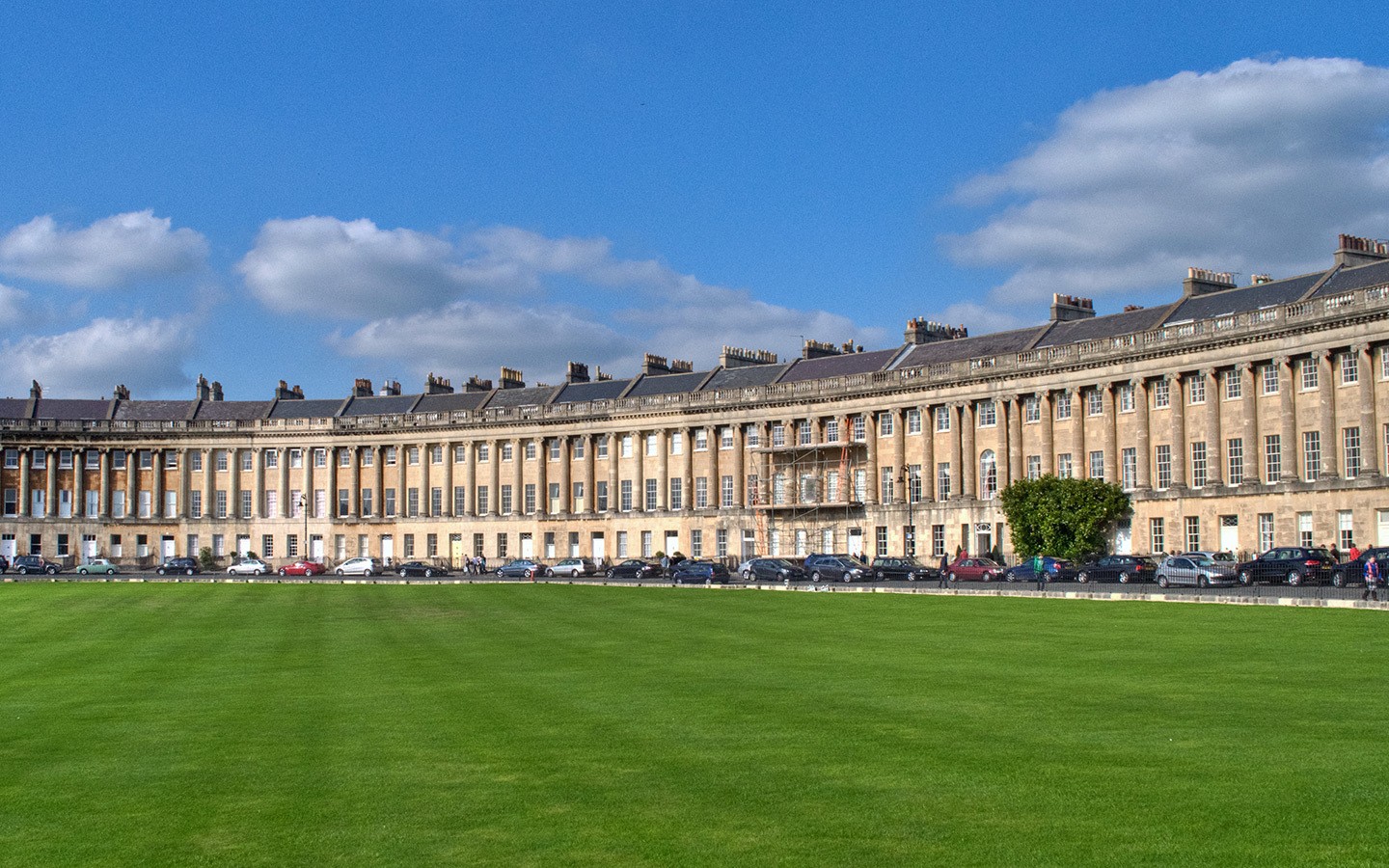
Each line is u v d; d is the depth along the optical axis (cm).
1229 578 6025
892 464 9775
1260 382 7581
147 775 2005
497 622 4706
